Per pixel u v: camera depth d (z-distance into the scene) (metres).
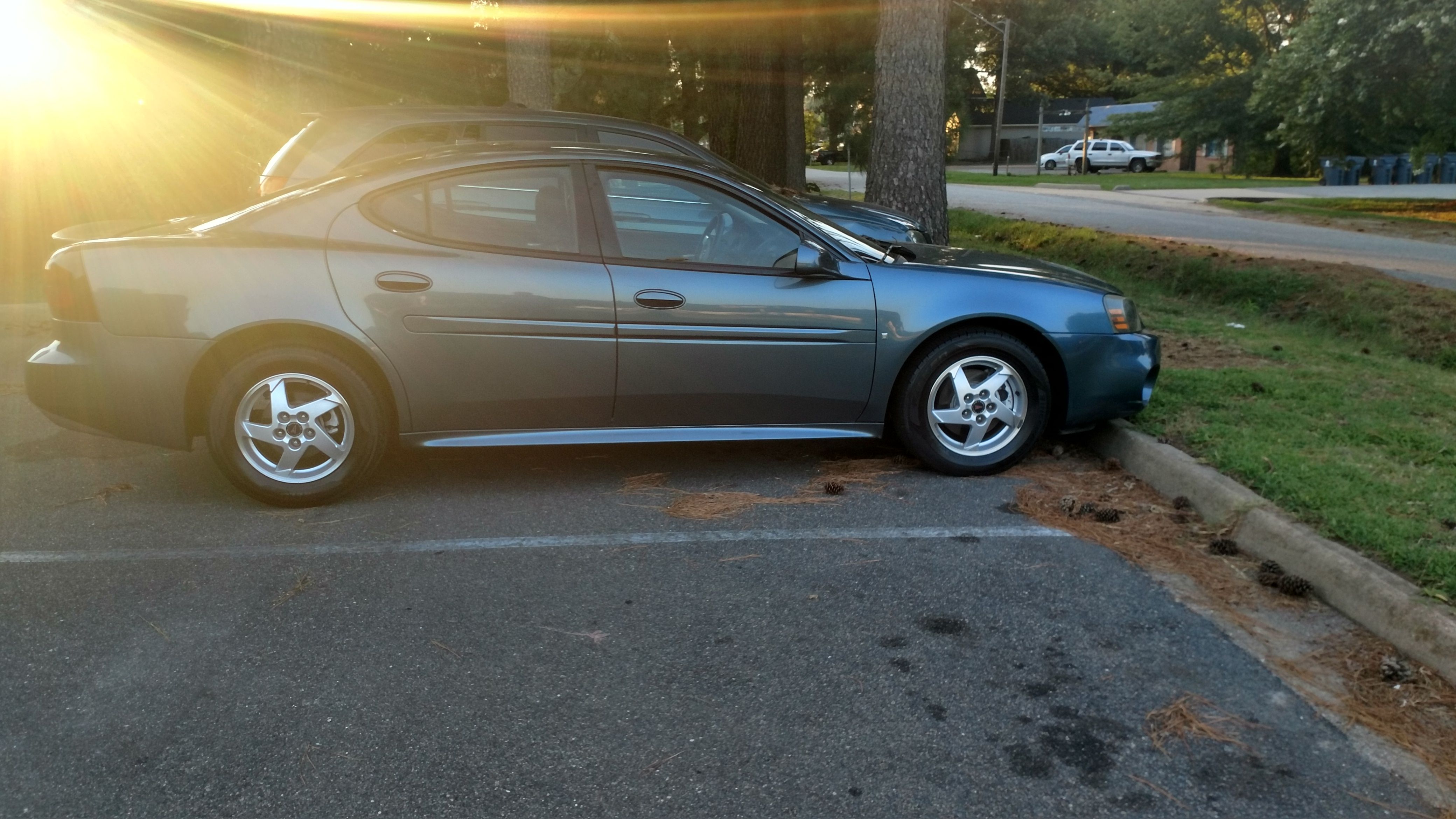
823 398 4.89
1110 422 5.48
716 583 3.90
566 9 17.02
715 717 3.00
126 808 2.56
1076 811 2.60
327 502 4.65
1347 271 10.38
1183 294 10.95
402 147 7.57
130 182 13.19
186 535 4.31
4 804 2.57
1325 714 3.05
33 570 3.94
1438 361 7.92
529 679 3.20
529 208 4.63
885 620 3.61
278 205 4.52
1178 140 57.12
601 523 4.50
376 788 2.65
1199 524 4.48
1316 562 3.83
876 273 4.90
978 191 33.00
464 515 4.58
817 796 2.64
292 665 3.26
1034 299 5.03
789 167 20.06
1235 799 2.66
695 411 4.81
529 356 4.57
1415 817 2.61
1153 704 3.09
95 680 3.15
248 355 4.42
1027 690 3.16
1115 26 51.06
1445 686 3.17
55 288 4.41
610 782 2.69
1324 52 24.59
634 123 8.16
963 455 5.08
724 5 17.75
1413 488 4.45
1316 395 6.15
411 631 3.49
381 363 4.46
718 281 4.70
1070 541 4.31
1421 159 28.92
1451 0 20.69
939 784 2.70
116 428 4.43
